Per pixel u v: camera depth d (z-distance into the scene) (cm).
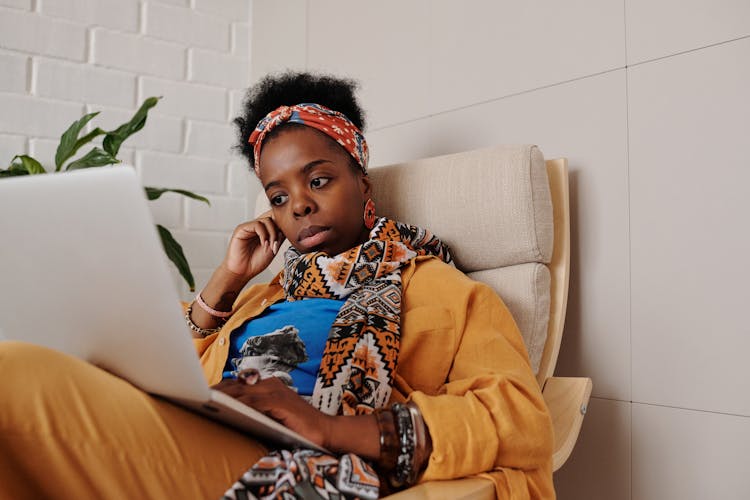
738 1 113
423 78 171
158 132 221
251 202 231
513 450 78
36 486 57
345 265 103
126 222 50
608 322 127
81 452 56
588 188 132
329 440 73
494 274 119
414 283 102
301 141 110
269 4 232
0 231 57
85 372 58
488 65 154
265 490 64
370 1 189
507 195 116
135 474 58
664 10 123
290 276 109
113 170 49
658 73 123
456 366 92
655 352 120
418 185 127
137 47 218
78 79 208
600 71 132
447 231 122
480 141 155
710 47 116
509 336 97
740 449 109
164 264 52
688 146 118
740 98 112
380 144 183
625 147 127
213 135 231
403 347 93
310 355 94
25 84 200
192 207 225
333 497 66
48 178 51
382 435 75
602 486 127
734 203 112
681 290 117
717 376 112
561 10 139
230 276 124
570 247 134
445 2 166
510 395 82
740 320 110
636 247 124
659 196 121
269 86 130
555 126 139
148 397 62
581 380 109
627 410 124
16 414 54
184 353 55
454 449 75
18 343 57
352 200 112
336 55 201
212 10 233
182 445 61
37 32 202
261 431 66
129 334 57
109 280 54
